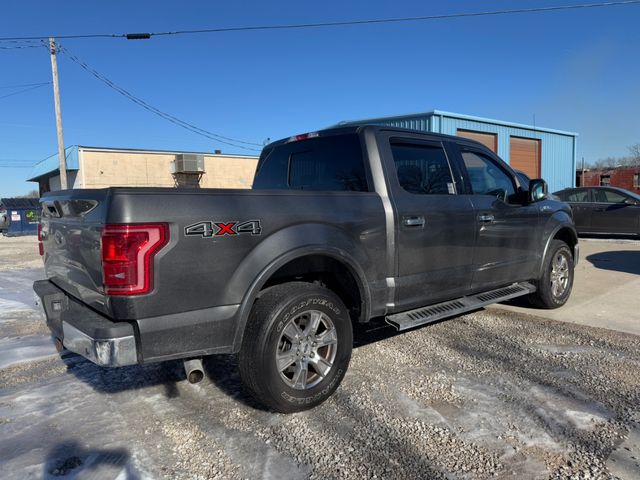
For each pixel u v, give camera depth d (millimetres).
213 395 3701
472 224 4559
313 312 3355
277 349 3166
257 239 3125
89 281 3049
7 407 3541
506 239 5008
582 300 6383
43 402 3617
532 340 4770
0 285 9023
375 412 3338
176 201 2834
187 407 3508
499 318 5582
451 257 4387
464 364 4168
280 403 3217
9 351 4820
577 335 4910
